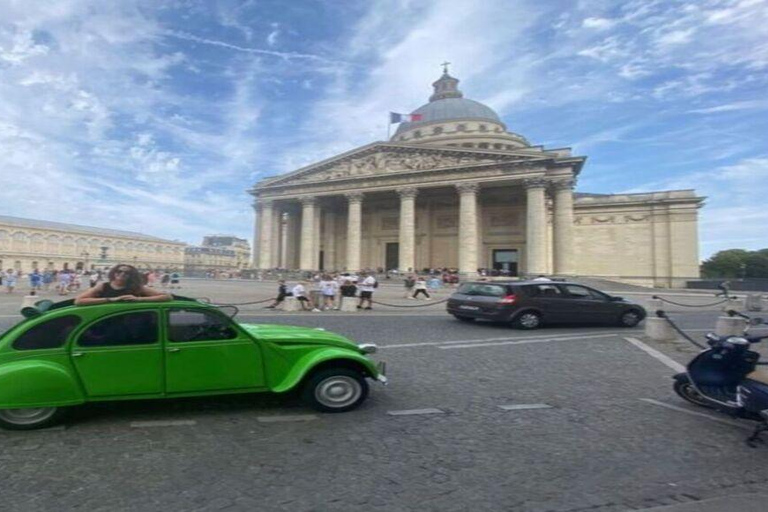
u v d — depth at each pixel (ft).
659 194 217.77
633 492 13.75
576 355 36.22
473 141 255.70
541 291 53.47
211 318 19.80
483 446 17.12
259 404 21.59
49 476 14.11
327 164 218.38
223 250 584.40
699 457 16.48
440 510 12.58
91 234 437.58
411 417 20.29
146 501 12.73
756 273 306.35
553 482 14.30
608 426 19.60
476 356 34.96
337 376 20.71
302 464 15.28
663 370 31.01
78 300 19.43
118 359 18.43
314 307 77.30
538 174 178.19
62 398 17.70
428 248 223.92
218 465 15.07
